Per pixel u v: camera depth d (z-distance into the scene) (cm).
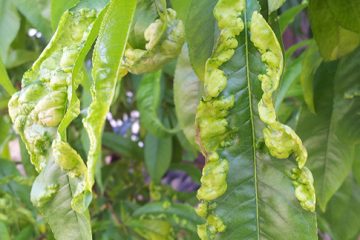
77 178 26
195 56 30
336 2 39
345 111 49
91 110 23
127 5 24
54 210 27
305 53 53
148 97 67
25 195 75
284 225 27
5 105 78
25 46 90
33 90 27
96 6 27
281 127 26
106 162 121
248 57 28
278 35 31
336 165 52
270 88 27
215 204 28
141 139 108
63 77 26
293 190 27
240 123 28
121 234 76
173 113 90
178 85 38
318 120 51
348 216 72
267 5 30
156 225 75
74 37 27
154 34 29
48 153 27
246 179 28
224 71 28
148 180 114
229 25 28
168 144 91
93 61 24
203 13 30
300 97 63
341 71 48
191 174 96
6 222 71
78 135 79
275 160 27
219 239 28
